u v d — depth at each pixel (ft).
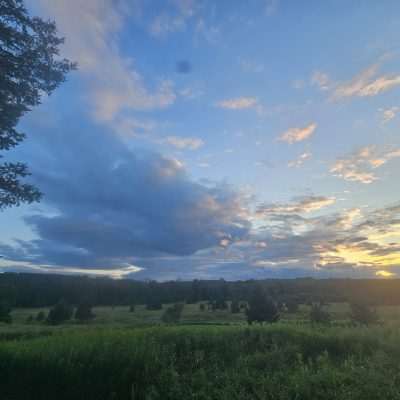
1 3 35.14
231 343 30.94
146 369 24.43
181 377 23.58
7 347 31.27
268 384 20.63
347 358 26.58
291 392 19.54
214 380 22.77
